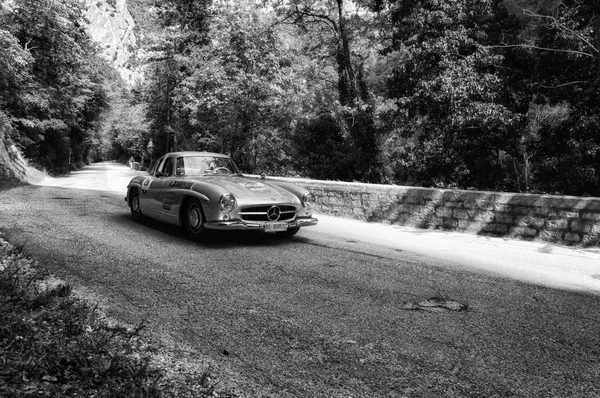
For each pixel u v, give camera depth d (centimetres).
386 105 1980
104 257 527
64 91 3148
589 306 412
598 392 246
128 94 7288
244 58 2223
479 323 355
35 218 805
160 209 739
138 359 250
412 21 1403
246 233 752
